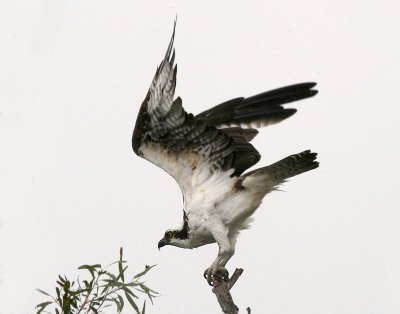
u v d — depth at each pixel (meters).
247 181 12.29
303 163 11.80
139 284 9.44
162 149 12.35
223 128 13.34
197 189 12.59
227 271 12.22
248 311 9.89
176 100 11.42
